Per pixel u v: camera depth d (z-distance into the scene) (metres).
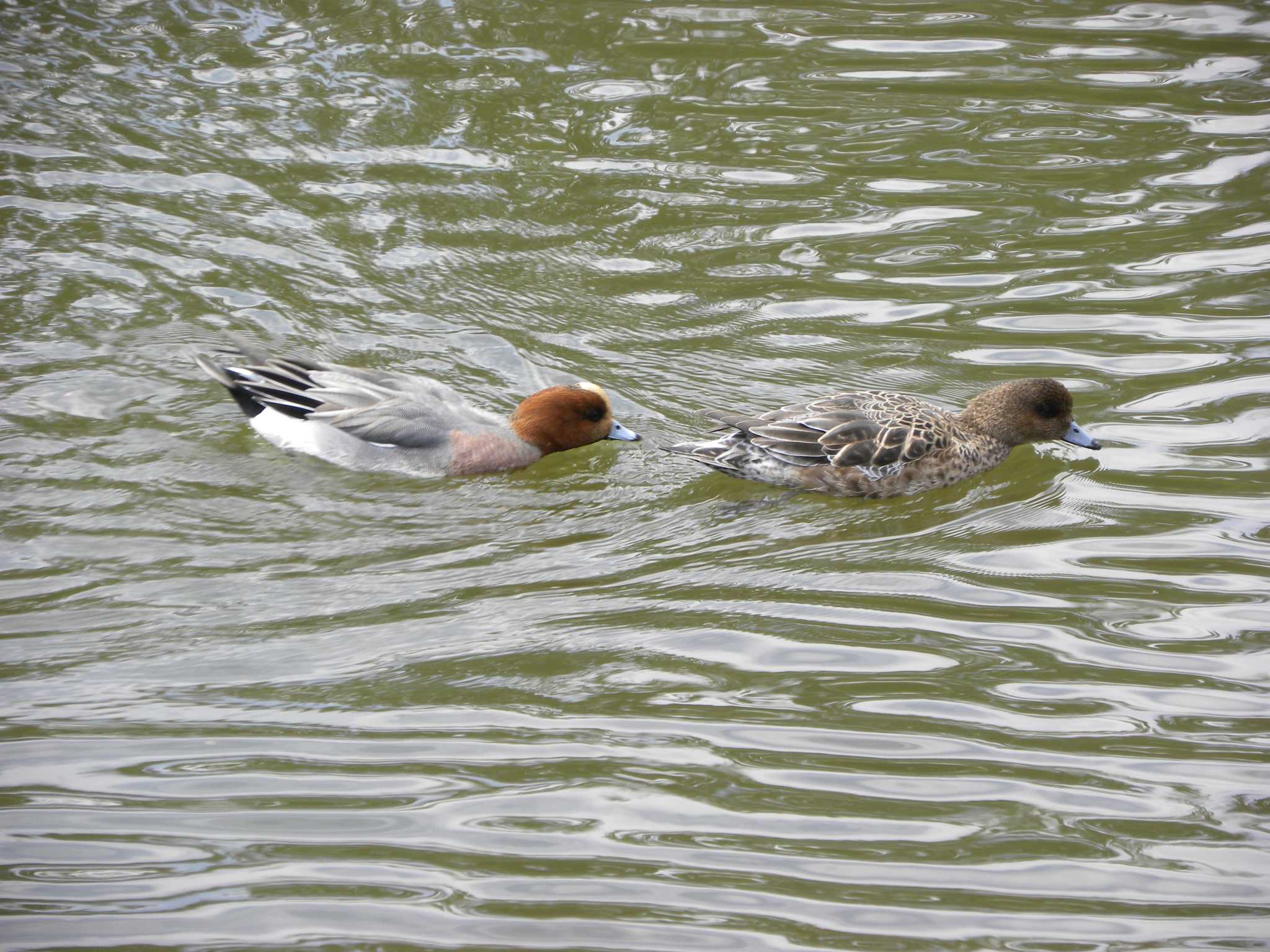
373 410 13.55
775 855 8.49
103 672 10.28
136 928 7.89
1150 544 11.99
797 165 18.83
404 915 8.00
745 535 12.44
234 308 15.46
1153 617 10.95
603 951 7.75
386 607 11.17
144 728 9.66
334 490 13.05
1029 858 8.48
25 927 7.89
